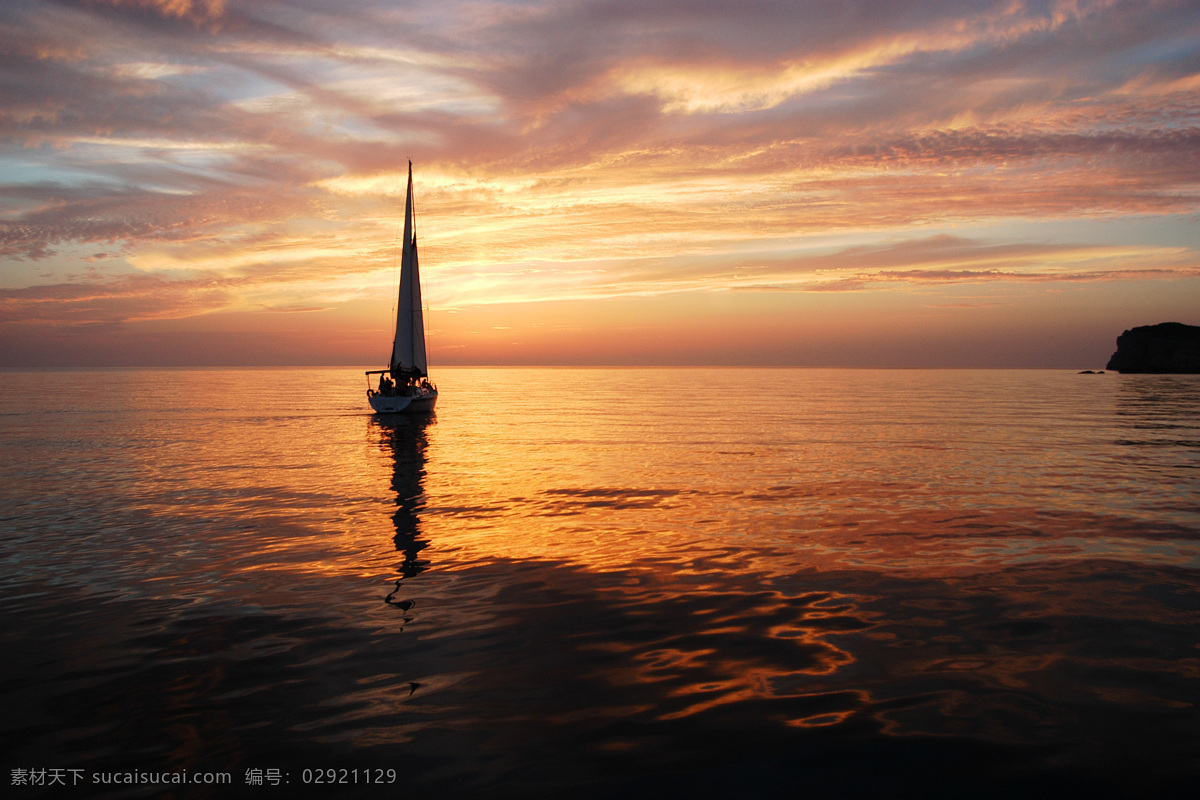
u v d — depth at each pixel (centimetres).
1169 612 768
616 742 495
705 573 933
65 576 923
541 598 827
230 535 1166
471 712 541
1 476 1816
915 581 890
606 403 5869
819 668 621
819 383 11581
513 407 5356
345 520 1291
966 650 662
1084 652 655
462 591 855
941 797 432
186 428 3316
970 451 2350
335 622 746
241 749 490
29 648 674
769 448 2472
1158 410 4541
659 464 2070
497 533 1183
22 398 6141
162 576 923
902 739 496
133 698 568
